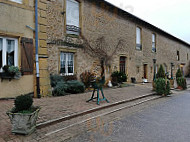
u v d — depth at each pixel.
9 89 5.54
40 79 6.30
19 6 5.84
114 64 11.12
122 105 5.55
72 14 8.55
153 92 8.37
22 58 5.86
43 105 4.91
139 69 13.88
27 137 2.84
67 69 8.36
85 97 6.38
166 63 18.69
